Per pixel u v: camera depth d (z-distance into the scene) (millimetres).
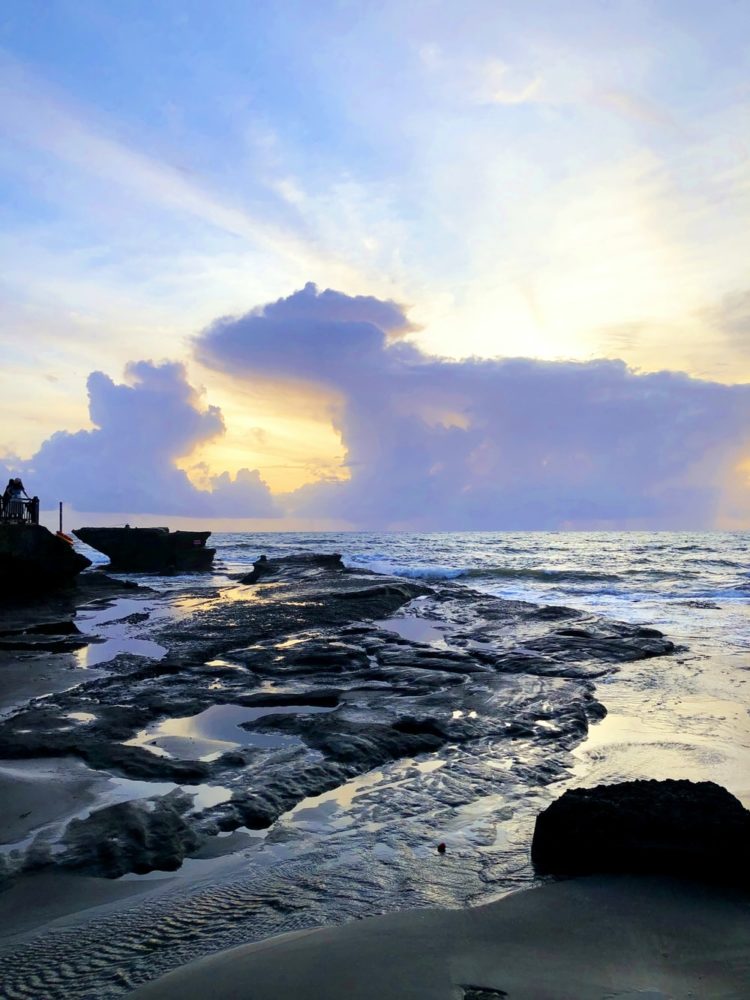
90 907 4145
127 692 9719
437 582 27172
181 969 3312
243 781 6391
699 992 3066
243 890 4352
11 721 8180
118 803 5781
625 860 4453
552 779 6527
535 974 3213
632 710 9016
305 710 9039
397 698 9328
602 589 26891
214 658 12203
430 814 5676
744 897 4074
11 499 24156
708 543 74812
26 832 5223
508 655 12281
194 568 39031
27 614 18781
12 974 3412
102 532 38375
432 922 3773
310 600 18672
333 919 3957
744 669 11531
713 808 4539
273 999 2994
